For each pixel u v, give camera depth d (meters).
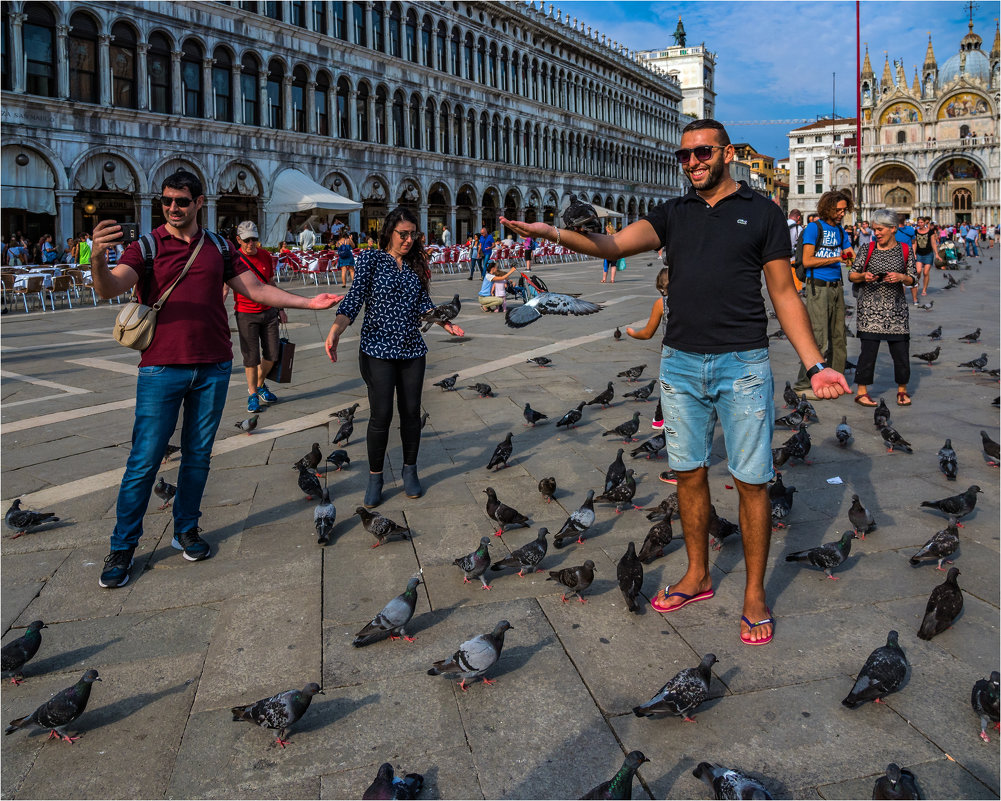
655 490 5.62
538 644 3.59
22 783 2.77
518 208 53.19
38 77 25.44
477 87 47.62
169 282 4.36
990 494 5.43
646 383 9.27
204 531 5.00
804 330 3.43
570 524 4.57
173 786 2.73
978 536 4.72
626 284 23.69
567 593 4.07
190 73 30.36
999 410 7.78
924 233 17.97
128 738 3.00
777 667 3.37
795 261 8.25
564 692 3.22
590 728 2.99
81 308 19.50
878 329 7.84
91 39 26.77
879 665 3.08
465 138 47.03
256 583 4.25
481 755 2.85
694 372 3.65
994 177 91.25
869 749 2.85
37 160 25.41
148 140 28.55
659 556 4.45
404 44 41.56
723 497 5.46
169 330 4.32
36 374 10.42
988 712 2.90
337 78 37.00
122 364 11.21
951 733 2.94
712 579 4.24
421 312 5.36
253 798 2.66
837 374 3.29
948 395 8.50
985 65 109.44
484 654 3.13
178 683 3.34
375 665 3.44
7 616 3.94
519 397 8.65
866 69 101.38
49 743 2.99
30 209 25.33
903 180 99.12
